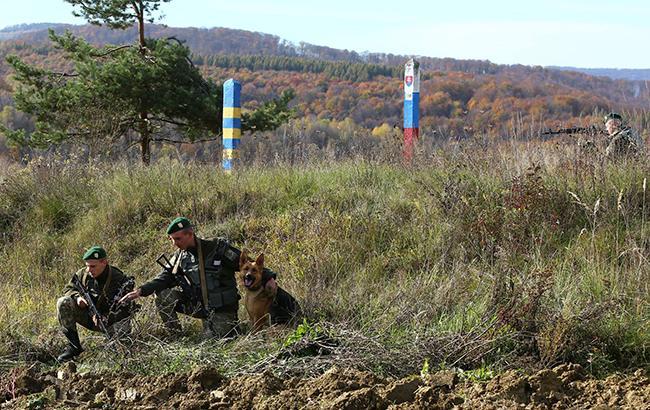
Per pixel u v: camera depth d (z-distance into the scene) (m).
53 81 18.72
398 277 7.75
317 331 6.04
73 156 12.68
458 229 8.20
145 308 7.24
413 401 4.62
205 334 6.98
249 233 9.65
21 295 8.80
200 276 7.00
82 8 19.12
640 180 8.62
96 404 4.97
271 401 4.71
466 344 5.63
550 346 5.62
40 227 10.98
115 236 10.36
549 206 8.32
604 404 4.52
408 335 5.99
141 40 19.34
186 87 18.91
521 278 6.37
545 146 9.88
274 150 12.57
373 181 10.33
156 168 11.92
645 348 5.73
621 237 7.67
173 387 5.14
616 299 6.07
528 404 4.58
